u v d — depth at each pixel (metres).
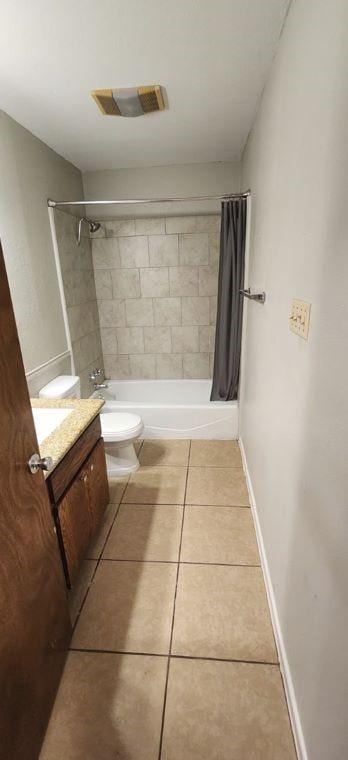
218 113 1.94
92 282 3.14
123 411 2.88
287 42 1.20
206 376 3.41
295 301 1.06
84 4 1.13
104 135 2.18
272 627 1.36
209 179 2.88
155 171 2.91
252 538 1.81
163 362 3.40
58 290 2.44
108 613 1.43
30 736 0.96
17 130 1.92
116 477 2.36
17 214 1.92
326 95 0.80
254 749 1.02
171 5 1.15
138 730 1.07
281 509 1.26
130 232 3.07
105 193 2.99
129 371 3.46
